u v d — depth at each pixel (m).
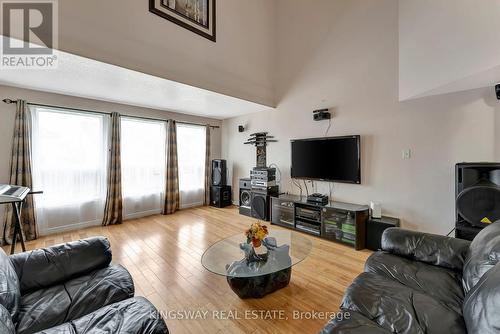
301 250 2.06
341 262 2.44
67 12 2.06
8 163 2.95
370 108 3.07
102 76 2.63
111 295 1.28
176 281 2.08
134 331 0.95
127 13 2.42
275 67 4.21
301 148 3.76
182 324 1.56
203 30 3.11
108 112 3.74
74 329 0.98
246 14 3.70
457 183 2.13
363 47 3.12
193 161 5.00
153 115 4.31
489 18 1.78
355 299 1.21
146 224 3.77
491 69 1.81
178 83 2.88
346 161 3.24
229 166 5.34
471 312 0.92
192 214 4.41
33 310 1.13
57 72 2.51
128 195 4.05
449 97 2.47
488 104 2.26
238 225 3.74
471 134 2.35
